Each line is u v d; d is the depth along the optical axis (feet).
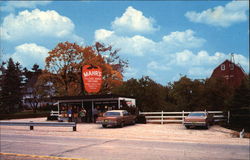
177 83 108.68
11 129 73.97
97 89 101.19
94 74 101.50
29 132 65.46
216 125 79.20
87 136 55.88
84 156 33.01
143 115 88.79
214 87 100.01
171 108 107.14
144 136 54.65
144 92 107.34
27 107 253.65
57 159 31.27
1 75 180.75
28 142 46.44
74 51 136.67
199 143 44.32
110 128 72.38
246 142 45.50
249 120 75.92
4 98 183.01
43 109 219.20
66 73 138.92
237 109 81.05
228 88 99.35
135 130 66.28
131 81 111.34
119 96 90.22
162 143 44.45
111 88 138.31
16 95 192.24
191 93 104.73
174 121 84.58
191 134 57.72
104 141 47.39
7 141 48.06
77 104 99.71
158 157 32.14
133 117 82.99
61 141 47.67
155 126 77.56
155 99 107.45
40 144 43.83
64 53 135.33
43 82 146.82
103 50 165.37
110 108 92.89
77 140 49.06
